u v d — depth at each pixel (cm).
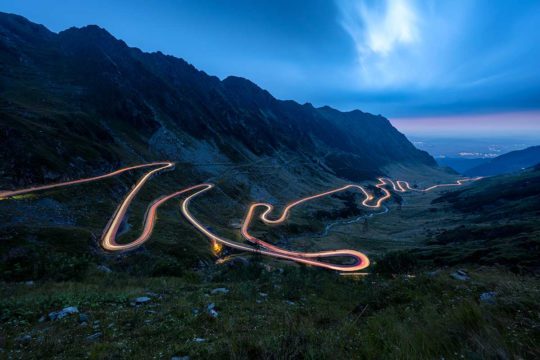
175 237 10962
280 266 10706
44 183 10562
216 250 11306
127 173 15712
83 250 7006
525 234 11669
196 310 1308
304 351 661
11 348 885
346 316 1146
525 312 654
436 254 10606
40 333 1006
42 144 11944
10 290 1869
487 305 727
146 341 909
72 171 12231
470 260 8694
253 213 19912
